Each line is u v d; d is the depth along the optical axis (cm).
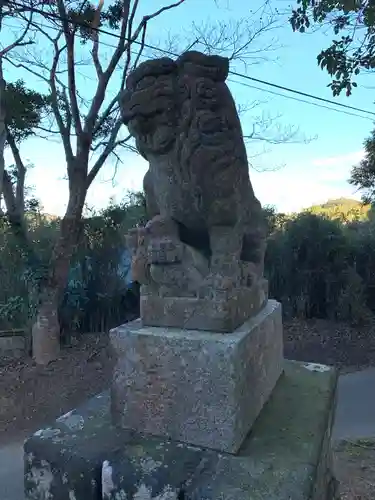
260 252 179
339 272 699
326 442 159
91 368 500
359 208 925
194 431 132
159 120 144
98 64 575
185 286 145
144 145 150
